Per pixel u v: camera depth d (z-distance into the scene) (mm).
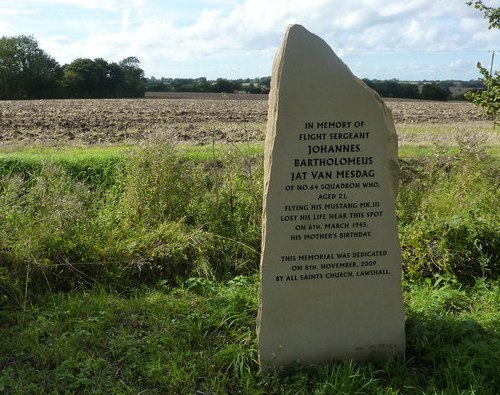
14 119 23062
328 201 4191
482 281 6039
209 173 8633
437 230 6668
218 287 5918
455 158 10547
